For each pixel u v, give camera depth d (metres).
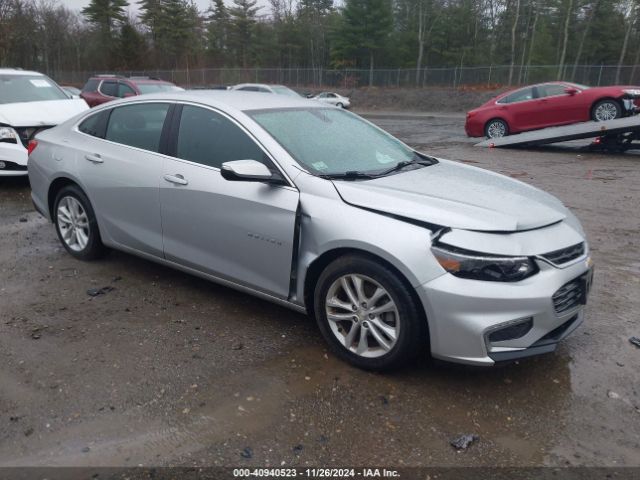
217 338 3.89
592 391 3.32
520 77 42.84
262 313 4.29
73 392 3.25
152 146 4.48
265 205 3.71
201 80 56.62
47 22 62.75
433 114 36.62
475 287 3.04
